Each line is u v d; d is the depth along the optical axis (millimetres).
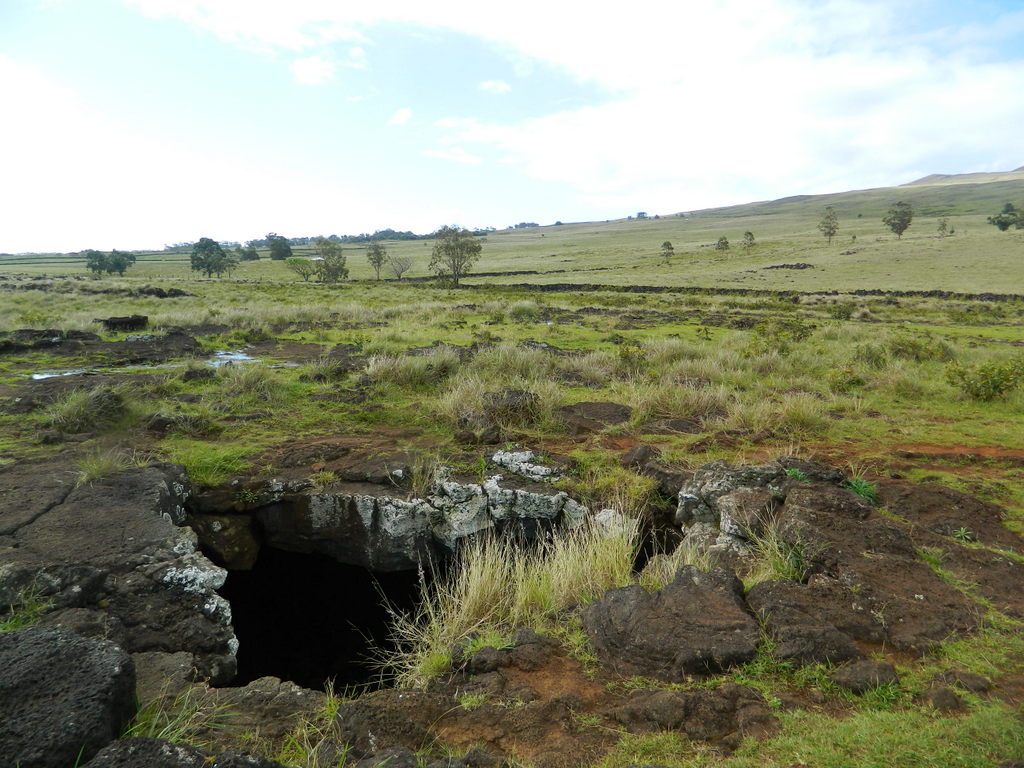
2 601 3939
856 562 4230
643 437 8062
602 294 42156
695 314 25891
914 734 2764
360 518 6449
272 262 105062
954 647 3496
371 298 34344
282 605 6867
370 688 5777
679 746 2820
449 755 2781
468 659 3523
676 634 3518
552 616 4074
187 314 20094
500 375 10961
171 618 4199
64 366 11641
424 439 7859
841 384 10625
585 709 3102
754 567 4551
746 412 8609
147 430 7746
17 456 6574
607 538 5258
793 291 46000
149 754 2311
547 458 7117
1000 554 4566
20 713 2475
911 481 6324
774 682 3246
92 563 4449
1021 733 2713
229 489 6527
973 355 15102
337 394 9758
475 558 4953
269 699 3281
